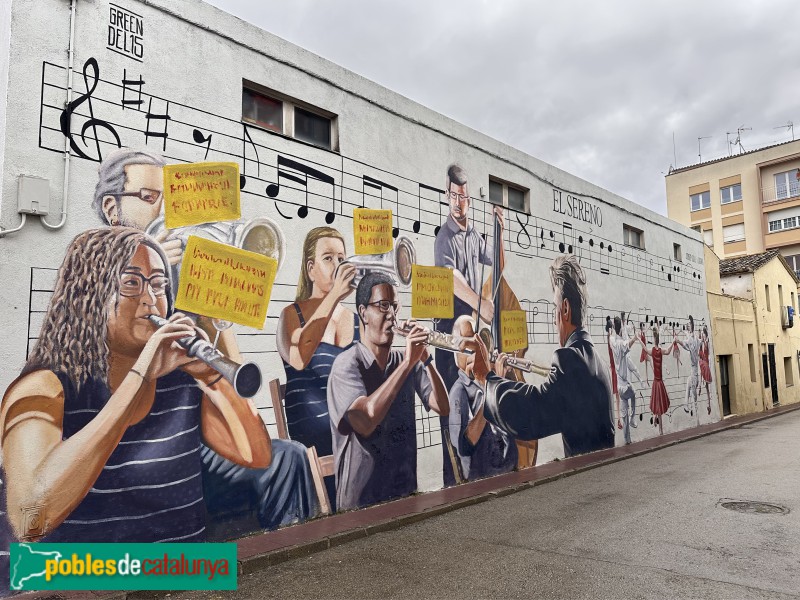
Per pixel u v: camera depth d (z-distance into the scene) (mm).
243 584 4922
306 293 6914
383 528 6562
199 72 6094
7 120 4750
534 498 8219
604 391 13070
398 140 8422
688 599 4473
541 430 10914
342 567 5344
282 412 6543
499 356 10070
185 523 5590
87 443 5016
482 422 9508
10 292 4684
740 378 21672
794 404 26062
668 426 15852
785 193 36625
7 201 4715
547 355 11336
